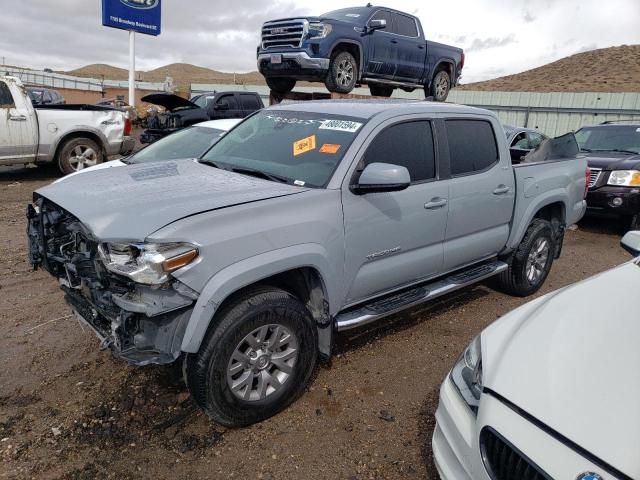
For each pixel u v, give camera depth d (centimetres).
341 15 1053
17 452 286
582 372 211
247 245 288
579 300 269
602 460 178
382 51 1066
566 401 200
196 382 288
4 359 380
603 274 306
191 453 293
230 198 305
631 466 173
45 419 315
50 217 329
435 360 408
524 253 515
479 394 234
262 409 313
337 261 336
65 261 318
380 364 398
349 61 1006
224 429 314
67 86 4128
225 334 286
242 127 451
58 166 1078
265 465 287
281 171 365
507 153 480
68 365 374
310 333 329
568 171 555
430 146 405
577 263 701
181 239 265
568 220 577
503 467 203
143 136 1374
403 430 321
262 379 312
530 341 238
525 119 2600
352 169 346
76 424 311
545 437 192
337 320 359
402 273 391
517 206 490
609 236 861
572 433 188
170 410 327
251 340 301
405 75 1146
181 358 328
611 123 1016
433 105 424
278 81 1081
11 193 966
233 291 283
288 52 974
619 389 200
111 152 1130
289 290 346
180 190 320
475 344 265
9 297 492
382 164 335
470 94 2725
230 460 289
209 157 426
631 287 278
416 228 388
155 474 277
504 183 468
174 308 268
